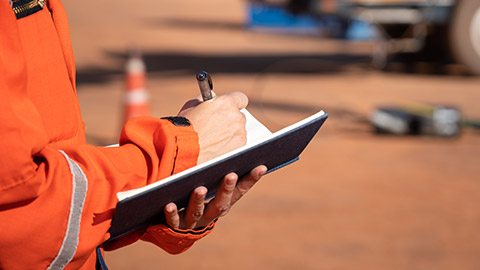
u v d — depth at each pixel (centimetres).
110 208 101
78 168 98
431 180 482
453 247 368
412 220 405
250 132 124
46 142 94
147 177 107
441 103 779
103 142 591
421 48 1028
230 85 891
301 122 112
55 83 106
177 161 108
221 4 2631
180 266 338
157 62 1130
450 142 591
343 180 477
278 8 1009
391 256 355
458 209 425
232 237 374
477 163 528
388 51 1060
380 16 930
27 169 88
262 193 444
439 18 922
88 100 778
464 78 944
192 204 109
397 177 487
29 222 92
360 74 991
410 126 604
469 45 917
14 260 93
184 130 110
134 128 110
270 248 361
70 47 112
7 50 91
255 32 1620
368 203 431
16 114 88
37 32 104
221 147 113
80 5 2370
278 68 1061
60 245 95
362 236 379
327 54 1238
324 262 346
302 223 396
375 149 563
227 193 110
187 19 1997
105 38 1487
